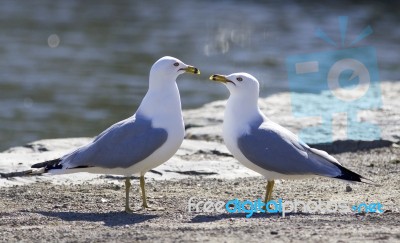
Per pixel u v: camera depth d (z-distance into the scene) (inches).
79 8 2015.3
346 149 624.1
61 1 2129.7
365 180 490.0
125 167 444.5
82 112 1079.6
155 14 1929.1
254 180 531.8
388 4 1962.4
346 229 380.5
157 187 511.2
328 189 502.3
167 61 455.2
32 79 1263.5
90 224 410.0
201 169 553.3
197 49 1531.7
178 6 2046.0
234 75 461.4
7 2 2106.3
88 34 1672.0
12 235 385.1
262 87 1229.1
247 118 459.2
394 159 588.1
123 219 422.3
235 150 459.5
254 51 1507.1
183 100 1152.2
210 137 658.2
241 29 1722.4
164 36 1654.8
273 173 448.1
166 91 454.0
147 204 464.4
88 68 1347.2
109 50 1504.7
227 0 2119.8
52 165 452.4
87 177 535.2
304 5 1988.2
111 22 1815.9
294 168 441.1
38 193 489.4
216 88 1225.4
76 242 366.3
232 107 462.6
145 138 443.5
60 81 1253.1
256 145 448.5
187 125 706.8
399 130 655.8
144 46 1547.7
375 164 578.6
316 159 445.1
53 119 1046.4
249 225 394.0
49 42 1578.5
